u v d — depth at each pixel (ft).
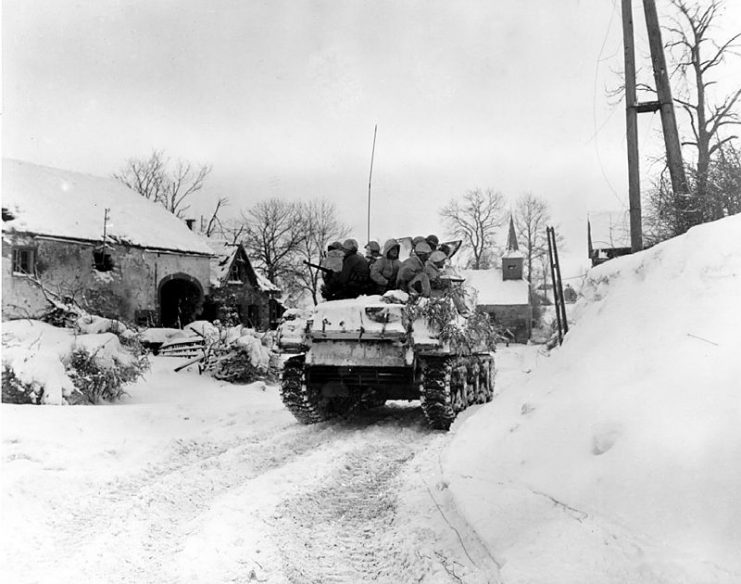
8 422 24.29
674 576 7.80
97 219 86.58
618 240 92.17
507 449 14.58
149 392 43.32
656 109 32.65
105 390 37.58
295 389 28.19
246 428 27.81
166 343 67.36
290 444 23.89
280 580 11.32
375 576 11.65
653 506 9.29
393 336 26.35
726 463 9.06
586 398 13.52
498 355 90.63
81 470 18.69
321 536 13.89
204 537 13.28
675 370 11.79
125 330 44.27
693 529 8.50
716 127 59.77
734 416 9.74
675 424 10.44
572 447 12.44
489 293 171.01
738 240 13.82
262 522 14.38
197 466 19.98
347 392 28.73
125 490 17.19
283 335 28.30
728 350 11.20
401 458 21.77
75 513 15.05
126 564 11.95
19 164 87.56
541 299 193.36
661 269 15.47
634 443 10.74
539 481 12.23
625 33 33.01
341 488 17.83
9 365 31.50
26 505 15.10
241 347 50.65
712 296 13.10
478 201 167.22
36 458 19.54
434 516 14.07
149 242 89.86
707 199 30.66
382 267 30.99
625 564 8.48
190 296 100.58
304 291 161.89
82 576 11.33
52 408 28.48
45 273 76.07
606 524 9.60
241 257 112.16
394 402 37.88
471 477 14.57
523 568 9.38
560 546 9.58
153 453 21.52
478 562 11.05
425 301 27.48
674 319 13.47
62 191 88.38
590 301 19.27
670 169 32.32
